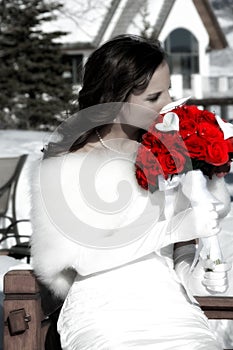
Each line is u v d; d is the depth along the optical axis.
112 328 3.14
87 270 3.25
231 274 5.22
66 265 3.28
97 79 3.40
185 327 3.16
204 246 3.33
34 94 30.31
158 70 3.37
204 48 41.25
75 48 37.41
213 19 41.19
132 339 3.10
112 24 39.19
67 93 29.67
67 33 31.11
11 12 30.42
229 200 3.53
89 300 3.25
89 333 3.15
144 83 3.36
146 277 3.30
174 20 40.44
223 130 3.38
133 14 39.53
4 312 3.37
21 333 3.35
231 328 5.20
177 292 3.31
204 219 3.26
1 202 8.12
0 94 29.81
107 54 3.37
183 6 40.53
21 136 13.83
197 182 3.31
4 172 8.30
